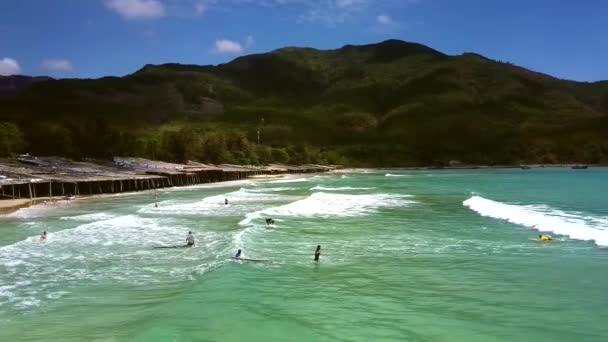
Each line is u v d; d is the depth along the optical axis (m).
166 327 12.69
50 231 30.52
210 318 13.47
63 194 56.44
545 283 17.30
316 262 21.27
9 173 52.56
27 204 45.22
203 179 92.69
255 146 159.00
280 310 14.30
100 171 67.06
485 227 31.52
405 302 15.18
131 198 55.66
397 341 11.82
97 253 23.89
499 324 13.07
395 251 23.80
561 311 14.12
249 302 15.09
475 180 95.44
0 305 15.38
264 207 45.41
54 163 66.56
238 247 24.48
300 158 182.50
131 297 16.17
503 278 18.14
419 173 146.00
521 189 67.38
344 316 13.74
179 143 113.06
